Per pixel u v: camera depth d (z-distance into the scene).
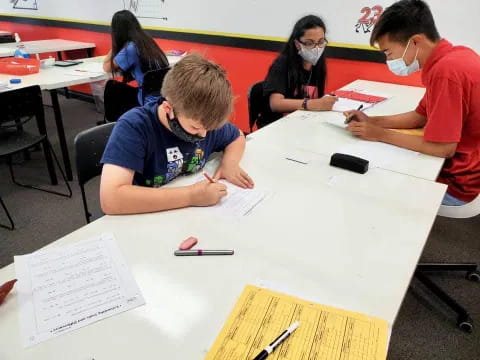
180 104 0.98
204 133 1.08
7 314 0.70
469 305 1.72
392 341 1.53
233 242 0.90
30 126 3.97
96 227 0.95
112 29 2.89
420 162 1.38
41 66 3.06
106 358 0.62
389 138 1.54
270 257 0.85
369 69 2.77
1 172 2.94
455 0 2.29
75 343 0.64
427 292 1.79
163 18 3.72
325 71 2.34
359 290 0.76
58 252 0.86
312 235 0.93
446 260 2.00
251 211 1.03
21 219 2.32
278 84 2.17
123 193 1.00
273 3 3.01
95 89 4.39
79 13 4.44
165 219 0.99
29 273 0.80
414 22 1.38
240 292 0.75
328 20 2.80
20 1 4.98
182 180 1.23
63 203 2.52
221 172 1.25
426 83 1.46
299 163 1.36
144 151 1.13
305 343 0.65
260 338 0.65
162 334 0.66
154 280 0.78
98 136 1.51
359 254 0.87
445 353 1.49
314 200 1.10
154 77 2.72
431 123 1.41
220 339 0.65
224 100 0.99
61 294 0.74
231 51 3.43
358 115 1.76
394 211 1.05
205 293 0.75
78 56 4.78
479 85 1.34
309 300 0.73
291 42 2.14
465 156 1.49
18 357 0.62
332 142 1.57
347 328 0.67
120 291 0.75
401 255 0.87
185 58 1.05
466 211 1.47
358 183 1.21
